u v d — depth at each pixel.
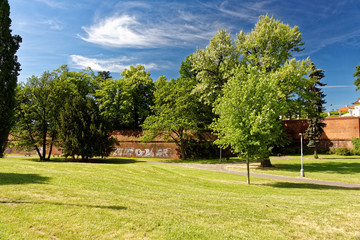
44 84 41.69
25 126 40.69
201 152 48.78
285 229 7.08
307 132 46.03
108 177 15.71
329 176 25.16
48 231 5.65
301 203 11.00
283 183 20.88
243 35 34.97
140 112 54.38
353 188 18.70
